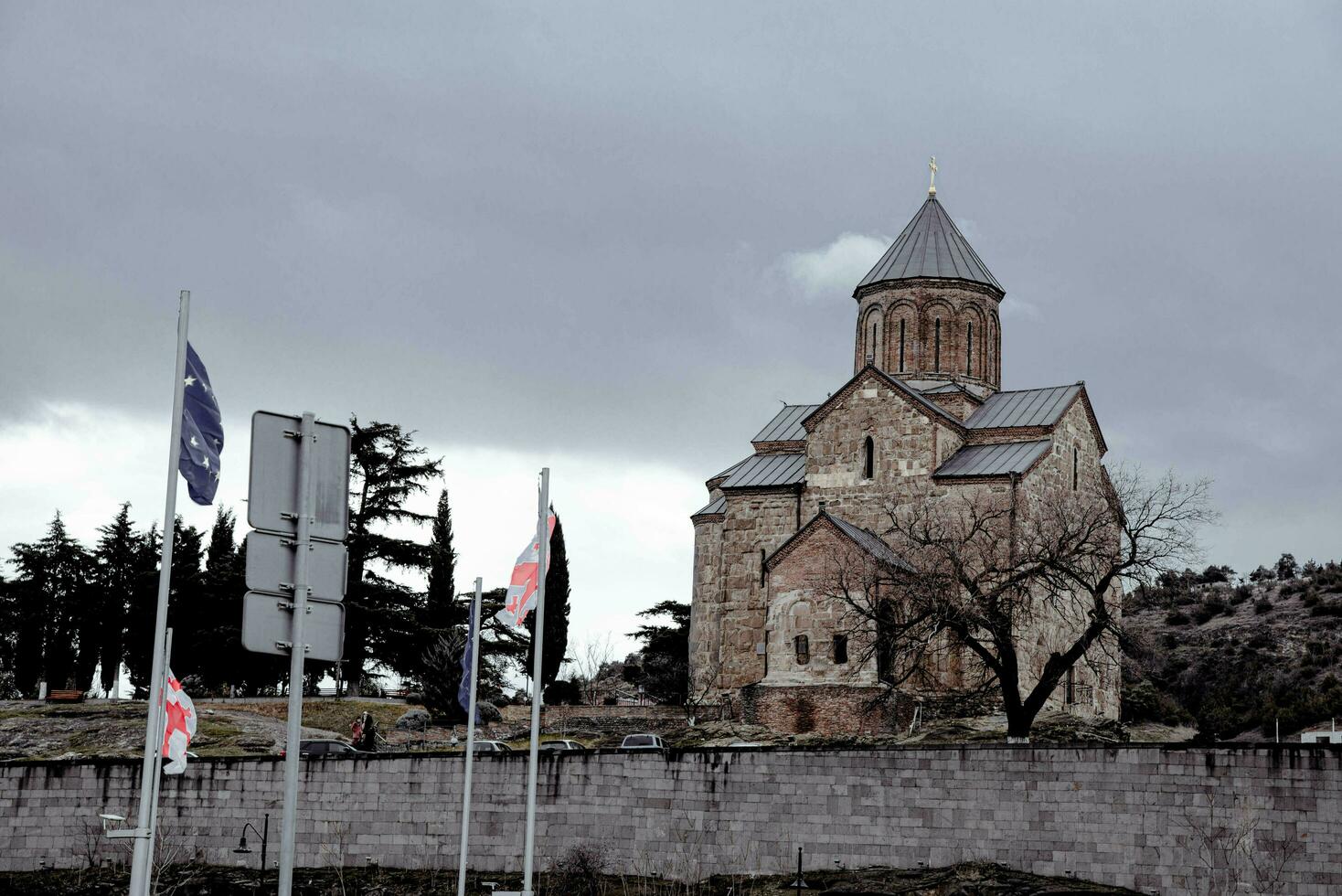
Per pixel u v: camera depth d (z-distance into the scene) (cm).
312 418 2030
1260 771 4562
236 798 5372
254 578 1978
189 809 5397
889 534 7319
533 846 4506
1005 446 7600
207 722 7244
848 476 7625
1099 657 7506
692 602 8119
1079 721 6706
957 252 8300
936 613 6125
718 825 5031
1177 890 4578
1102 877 4666
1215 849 4556
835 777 4972
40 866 5422
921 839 4872
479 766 5234
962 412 7881
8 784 5488
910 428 7519
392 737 7450
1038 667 7088
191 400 2795
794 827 4978
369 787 5312
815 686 6931
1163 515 6456
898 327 8212
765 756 5034
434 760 5275
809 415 7769
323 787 5347
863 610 6412
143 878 2419
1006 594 6400
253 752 6638
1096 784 4719
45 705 7956
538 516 4291
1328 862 4456
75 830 5434
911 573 6369
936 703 6819
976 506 7225
